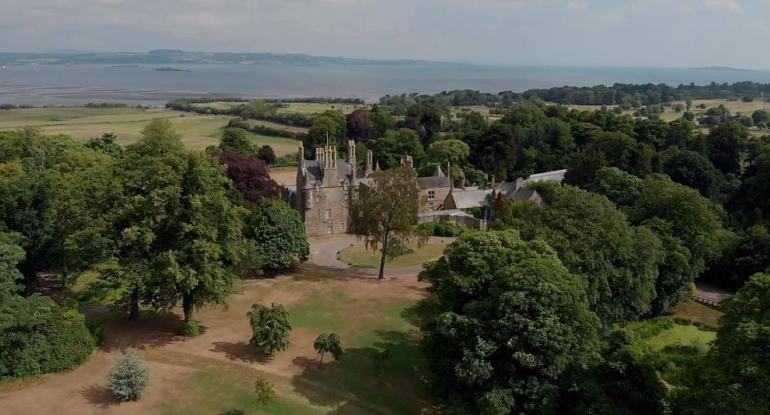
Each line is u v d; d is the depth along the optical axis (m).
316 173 128.62
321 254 111.25
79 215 68.69
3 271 57.38
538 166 188.25
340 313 79.62
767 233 99.12
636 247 73.12
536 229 71.69
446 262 64.12
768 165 121.75
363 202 93.38
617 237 70.56
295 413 53.78
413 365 64.62
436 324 55.00
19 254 59.88
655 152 154.75
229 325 73.44
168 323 73.00
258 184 122.62
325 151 138.75
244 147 193.75
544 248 62.03
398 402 57.09
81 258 66.44
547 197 129.50
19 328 56.53
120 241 64.81
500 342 49.59
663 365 54.22
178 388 56.78
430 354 55.16
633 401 45.66
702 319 83.31
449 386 52.88
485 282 57.50
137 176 68.12
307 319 77.06
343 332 73.19
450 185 150.62
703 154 154.88
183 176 67.81
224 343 67.81
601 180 124.00
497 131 186.50
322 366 63.34
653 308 83.31
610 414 44.38
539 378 49.03
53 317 59.97
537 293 49.84
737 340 40.84
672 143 168.75
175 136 160.38
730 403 37.81
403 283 93.94
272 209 95.00
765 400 37.28
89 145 171.62
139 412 52.38
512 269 52.66
